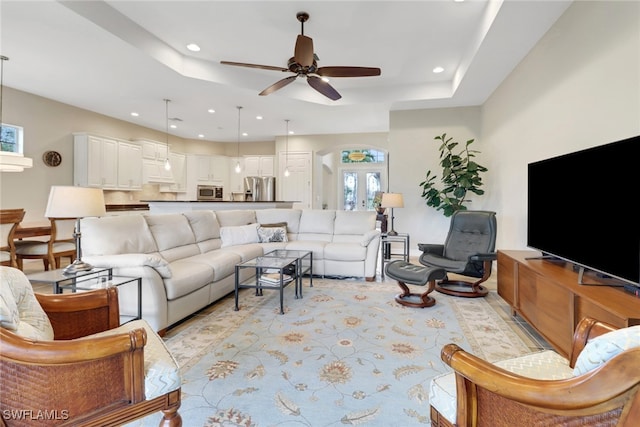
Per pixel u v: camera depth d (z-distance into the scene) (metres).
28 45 3.42
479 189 5.24
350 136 7.98
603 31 2.37
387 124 6.99
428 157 5.80
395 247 6.34
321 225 5.02
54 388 1.03
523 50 3.57
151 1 3.04
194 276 2.83
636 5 2.04
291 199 8.27
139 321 1.73
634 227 1.68
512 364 1.26
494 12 2.96
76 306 1.53
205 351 2.24
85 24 3.02
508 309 3.14
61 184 5.52
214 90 4.80
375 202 9.16
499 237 4.68
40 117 5.18
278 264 3.13
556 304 2.04
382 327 2.68
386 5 3.07
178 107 5.75
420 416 1.57
